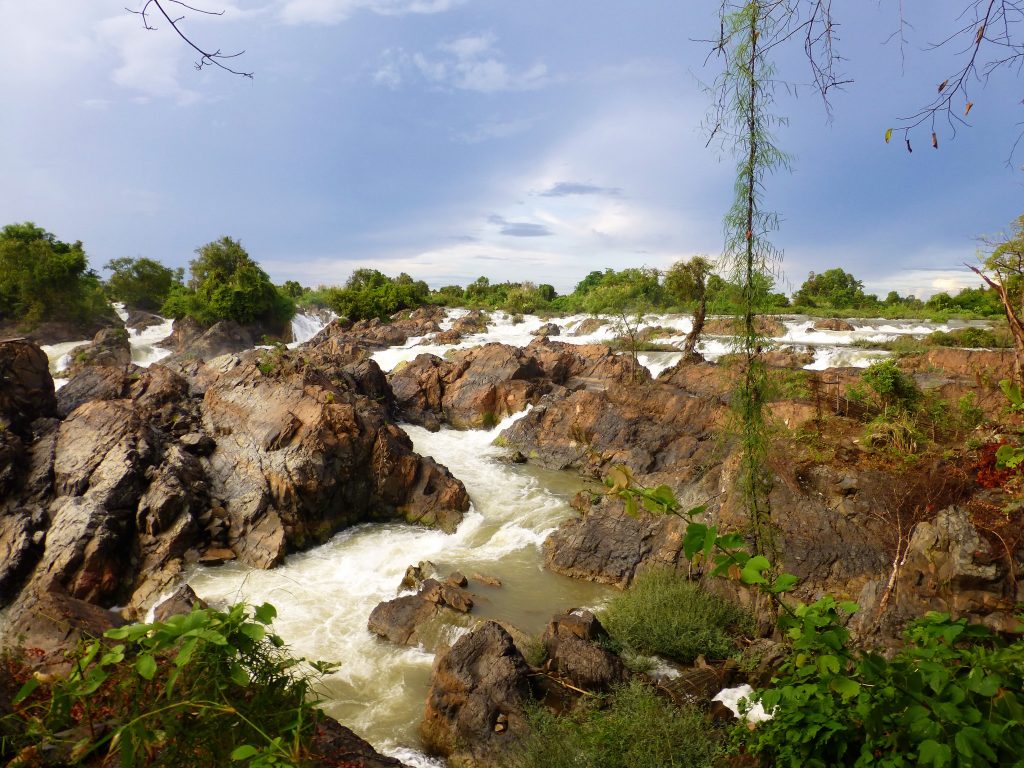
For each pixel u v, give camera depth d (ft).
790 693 8.73
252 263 168.86
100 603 41.57
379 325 184.14
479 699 27.17
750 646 31.27
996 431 35.76
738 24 19.99
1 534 42.83
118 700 6.47
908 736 7.37
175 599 34.50
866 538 35.63
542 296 251.60
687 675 29.12
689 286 91.56
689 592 36.88
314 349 114.11
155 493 46.88
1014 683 6.70
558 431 77.00
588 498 57.52
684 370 81.71
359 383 87.04
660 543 43.83
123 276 191.21
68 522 43.52
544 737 24.31
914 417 49.29
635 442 68.90
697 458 59.21
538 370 100.12
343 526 55.01
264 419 57.88
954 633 7.29
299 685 6.71
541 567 47.01
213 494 51.78
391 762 10.85
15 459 47.93
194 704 5.62
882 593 28.22
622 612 36.63
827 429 49.67
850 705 8.32
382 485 57.21
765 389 25.59
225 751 5.97
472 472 71.41
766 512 37.76
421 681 32.76
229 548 48.08
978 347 90.94
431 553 50.06
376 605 41.29
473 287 270.26
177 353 145.79
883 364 54.44
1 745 6.39
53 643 24.13
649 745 21.99
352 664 34.22
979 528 26.16
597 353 115.24
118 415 54.29
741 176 22.74
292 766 5.38
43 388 57.36
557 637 31.68
